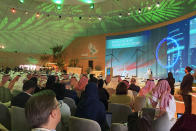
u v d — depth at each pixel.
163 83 3.25
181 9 12.37
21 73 9.04
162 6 12.81
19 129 2.71
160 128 1.85
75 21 17.98
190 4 11.37
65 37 20.67
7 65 18.75
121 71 16.98
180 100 4.48
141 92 5.04
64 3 14.87
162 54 13.76
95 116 2.43
